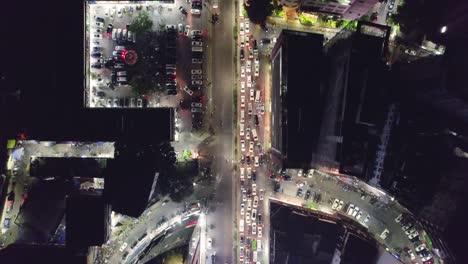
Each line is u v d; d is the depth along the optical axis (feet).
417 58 350.02
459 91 282.56
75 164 362.33
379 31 294.05
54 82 351.25
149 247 343.87
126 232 369.50
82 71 349.82
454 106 309.83
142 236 368.48
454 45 293.02
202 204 370.12
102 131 342.23
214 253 371.15
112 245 368.89
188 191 366.43
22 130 350.64
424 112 330.13
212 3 371.15
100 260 364.38
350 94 276.62
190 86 371.35
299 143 307.37
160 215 369.30
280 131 317.01
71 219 335.47
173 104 370.32
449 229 317.83
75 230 334.85
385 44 282.36
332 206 369.50
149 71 368.27
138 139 339.16
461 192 320.29
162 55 367.86
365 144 282.36
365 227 361.10
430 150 322.96
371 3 309.83
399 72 341.82
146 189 331.16
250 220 370.53
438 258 343.67
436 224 324.80
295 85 304.50
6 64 355.77
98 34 367.66
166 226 363.15
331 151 299.17
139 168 335.06
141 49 368.48
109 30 366.84
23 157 366.84
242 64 372.58
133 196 330.75
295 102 305.12
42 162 362.74
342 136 279.90
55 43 351.05
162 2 363.56
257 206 370.53
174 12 369.50
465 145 325.62
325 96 323.98
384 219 366.43
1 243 355.36
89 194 346.74
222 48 372.58
